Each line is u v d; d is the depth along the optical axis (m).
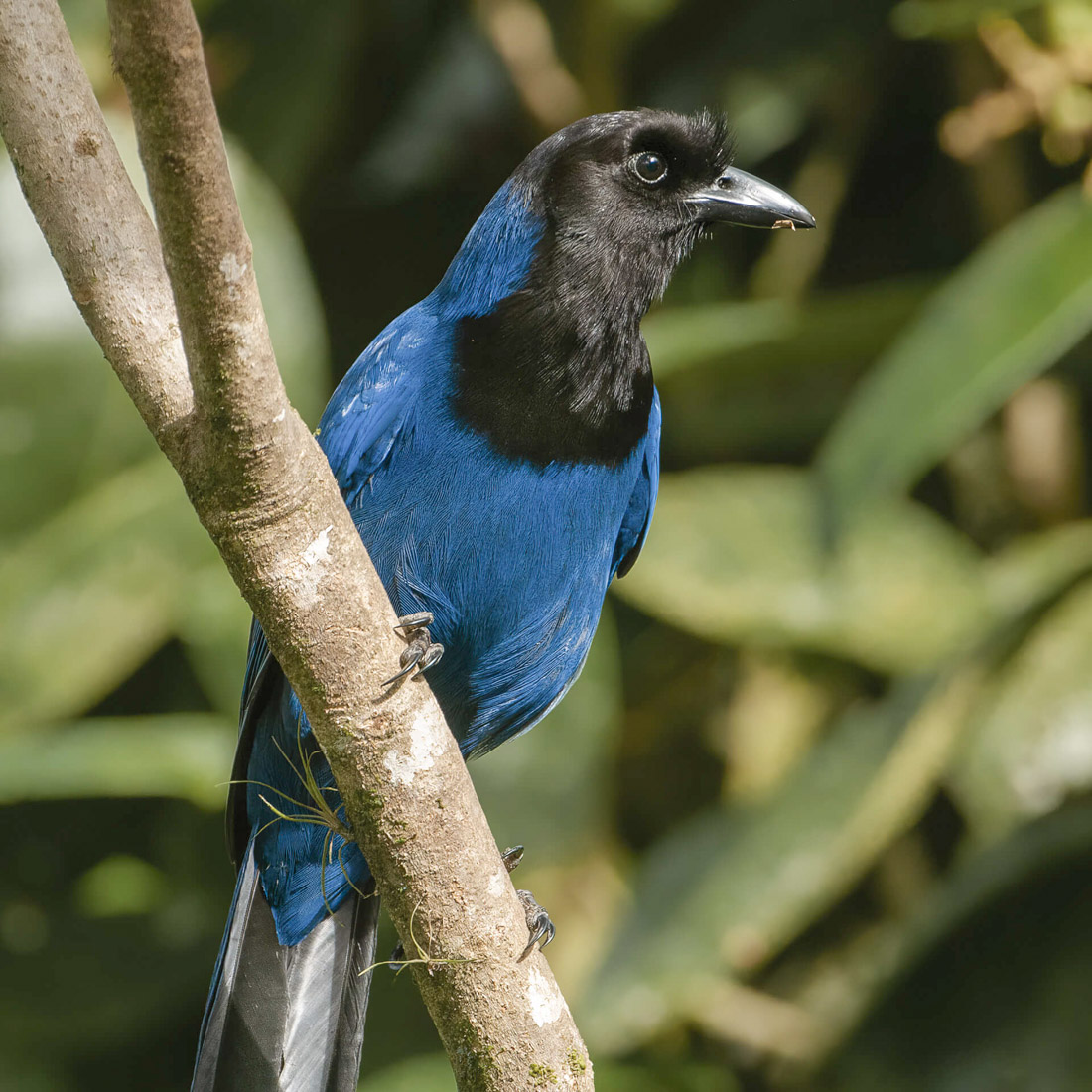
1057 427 12.55
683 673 13.24
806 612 11.90
